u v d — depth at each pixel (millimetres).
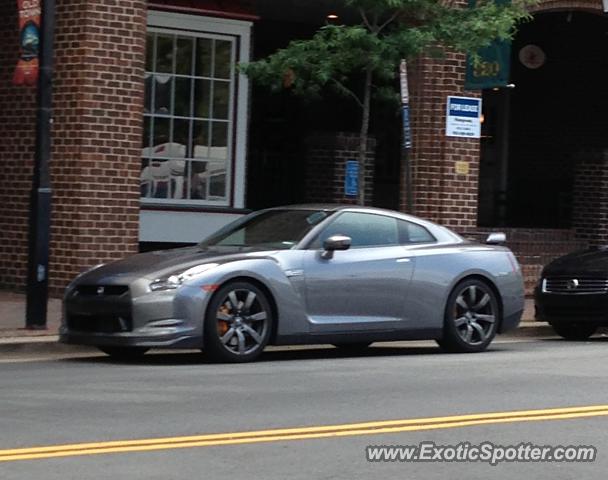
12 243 21484
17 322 17828
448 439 10211
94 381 13297
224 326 14875
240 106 23688
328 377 13742
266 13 26344
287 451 9641
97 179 20172
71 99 20188
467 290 16641
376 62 19469
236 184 23766
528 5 22188
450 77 22953
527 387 13094
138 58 20438
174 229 22969
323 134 25047
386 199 29062
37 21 17125
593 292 18734
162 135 22969
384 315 15898
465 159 23297
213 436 10148
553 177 30109
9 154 21562
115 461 9172
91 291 15016
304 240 15555
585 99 29625
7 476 8648
